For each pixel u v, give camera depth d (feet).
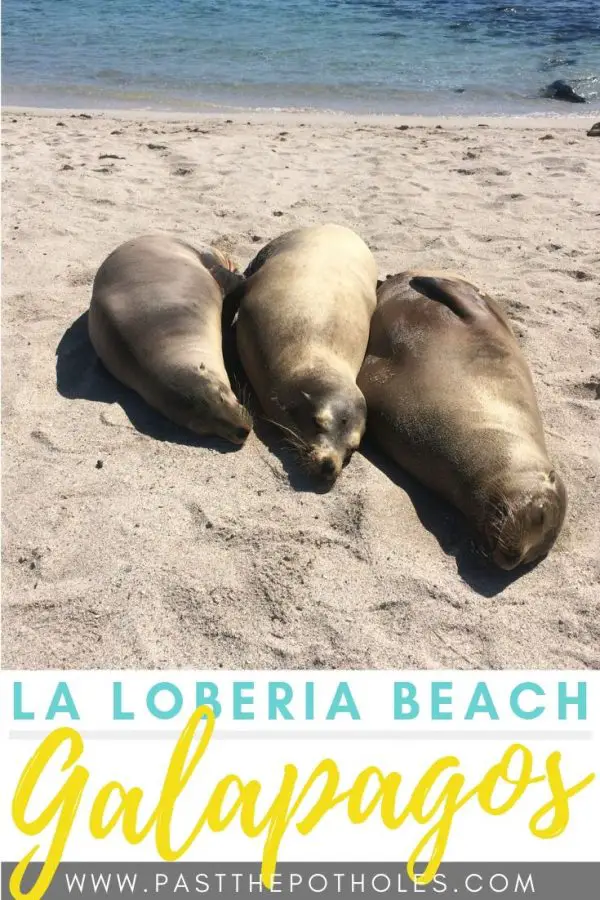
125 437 15.93
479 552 13.78
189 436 16.10
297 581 12.81
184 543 13.39
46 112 42.32
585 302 22.11
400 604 12.57
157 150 34.30
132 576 12.73
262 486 14.80
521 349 19.66
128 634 11.88
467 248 25.36
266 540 13.51
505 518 13.41
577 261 24.71
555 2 79.71
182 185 29.76
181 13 69.77
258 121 41.78
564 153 35.88
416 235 26.09
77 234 24.89
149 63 53.06
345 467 15.42
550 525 13.51
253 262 21.62
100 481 14.70
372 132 39.22
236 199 28.50
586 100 48.62
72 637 11.81
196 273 19.31
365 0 78.28
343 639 12.00
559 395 17.93
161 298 17.74
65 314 20.26
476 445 14.47
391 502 14.60
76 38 59.57
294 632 12.06
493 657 11.94
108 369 17.92
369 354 17.85
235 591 12.58
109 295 18.22
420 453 15.10
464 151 35.94
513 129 41.16
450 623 12.38
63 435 15.89
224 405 15.79
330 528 13.89
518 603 12.81
